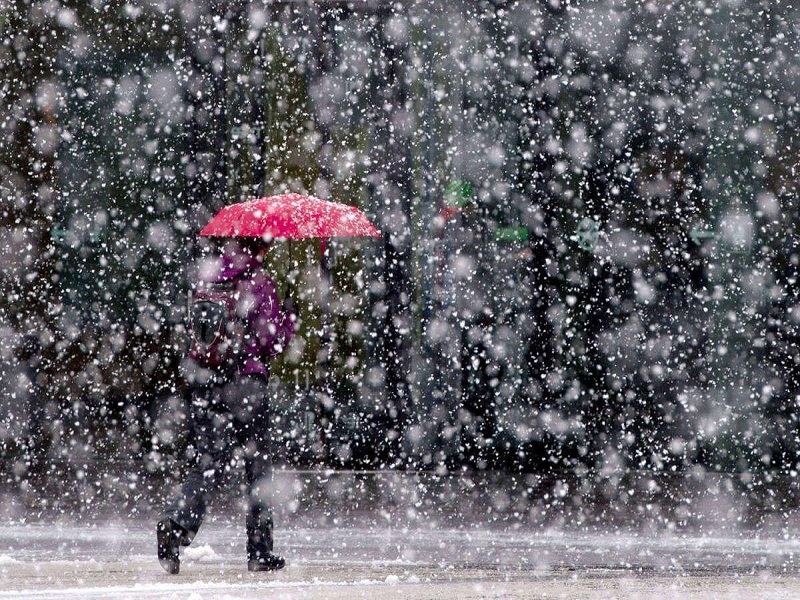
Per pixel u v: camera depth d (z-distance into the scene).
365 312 48.16
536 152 48.31
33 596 21.06
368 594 21.03
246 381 24.62
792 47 46.75
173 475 45.41
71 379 50.00
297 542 30.94
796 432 46.53
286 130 49.06
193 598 20.31
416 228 48.06
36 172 50.31
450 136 48.25
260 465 25.03
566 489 42.19
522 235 48.22
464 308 48.19
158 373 49.78
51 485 42.97
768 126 46.94
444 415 47.72
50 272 50.19
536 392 48.06
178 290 49.72
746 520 35.53
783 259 46.88
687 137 47.53
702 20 47.25
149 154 49.94
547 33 48.22
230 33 49.41
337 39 48.97
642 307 47.66
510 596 20.73
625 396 47.78
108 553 28.86
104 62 50.19
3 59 50.44
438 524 34.62
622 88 47.91
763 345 46.78
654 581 23.52
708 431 47.00
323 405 48.06
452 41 48.34
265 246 25.02
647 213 47.78
